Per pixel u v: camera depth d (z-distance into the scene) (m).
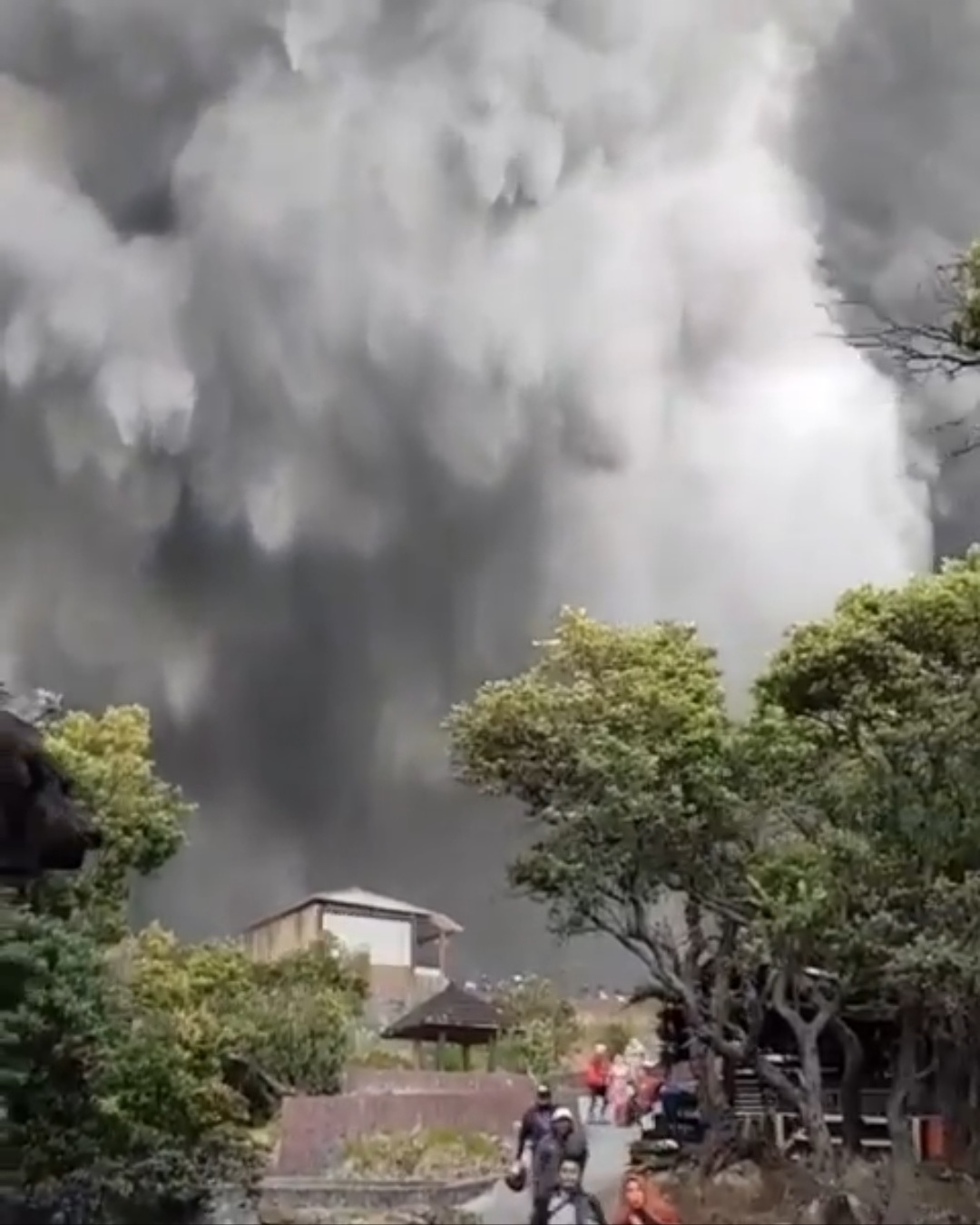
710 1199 16.19
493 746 18.08
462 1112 18.34
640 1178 15.21
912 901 13.64
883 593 18.86
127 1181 15.66
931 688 14.52
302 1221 15.44
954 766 13.01
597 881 16.28
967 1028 16.05
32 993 15.19
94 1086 15.70
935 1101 19.95
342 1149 16.55
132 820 20.97
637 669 18.56
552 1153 11.42
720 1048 16.61
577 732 17.59
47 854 10.57
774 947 14.91
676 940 18.17
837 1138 19.22
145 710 22.61
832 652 17.70
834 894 13.97
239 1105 18.02
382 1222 15.04
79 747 21.42
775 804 15.59
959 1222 15.57
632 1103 20.61
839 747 15.83
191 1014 18.97
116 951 20.08
